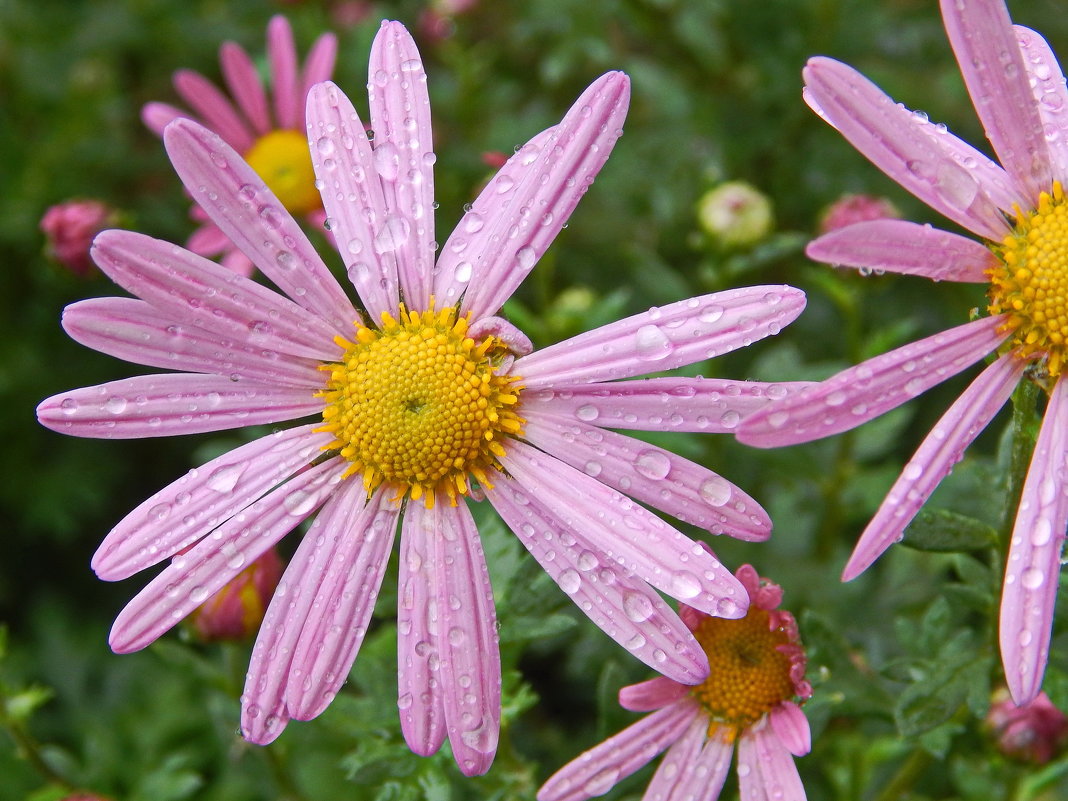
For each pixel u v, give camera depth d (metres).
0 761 0.30
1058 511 0.21
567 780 0.23
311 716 0.22
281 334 0.23
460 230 0.23
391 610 0.24
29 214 0.35
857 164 0.34
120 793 0.31
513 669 0.25
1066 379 0.22
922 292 0.34
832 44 0.33
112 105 0.38
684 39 0.34
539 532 0.22
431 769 0.24
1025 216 0.22
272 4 0.39
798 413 0.21
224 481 0.23
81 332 0.22
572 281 0.35
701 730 0.23
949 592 0.24
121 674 0.32
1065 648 0.24
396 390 0.23
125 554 0.22
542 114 0.35
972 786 0.28
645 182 0.34
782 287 0.22
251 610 0.25
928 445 0.21
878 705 0.24
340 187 0.23
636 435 0.28
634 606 0.22
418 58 0.23
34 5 0.38
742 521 0.22
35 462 0.35
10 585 0.35
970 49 0.22
